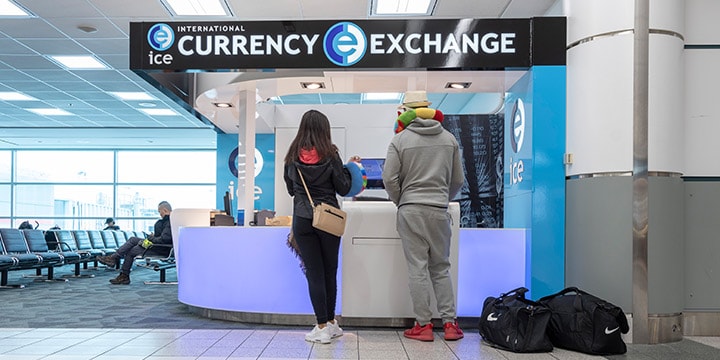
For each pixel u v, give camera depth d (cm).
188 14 636
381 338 354
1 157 1703
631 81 363
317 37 416
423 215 342
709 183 385
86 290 680
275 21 419
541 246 389
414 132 353
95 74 902
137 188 1708
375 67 413
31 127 1362
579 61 380
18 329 387
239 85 533
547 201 389
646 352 329
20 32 700
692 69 386
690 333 380
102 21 661
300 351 316
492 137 686
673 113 367
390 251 386
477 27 409
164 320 432
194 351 315
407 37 412
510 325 323
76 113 1208
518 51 405
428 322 349
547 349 320
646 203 359
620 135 363
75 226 1697
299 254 361
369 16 636
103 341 343
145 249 763
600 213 366
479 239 407
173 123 1318
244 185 552
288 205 834
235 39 420
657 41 364
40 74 898
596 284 365
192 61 421
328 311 352
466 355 310
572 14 388
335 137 810
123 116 1240
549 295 377
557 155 390
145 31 423
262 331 378
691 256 383
